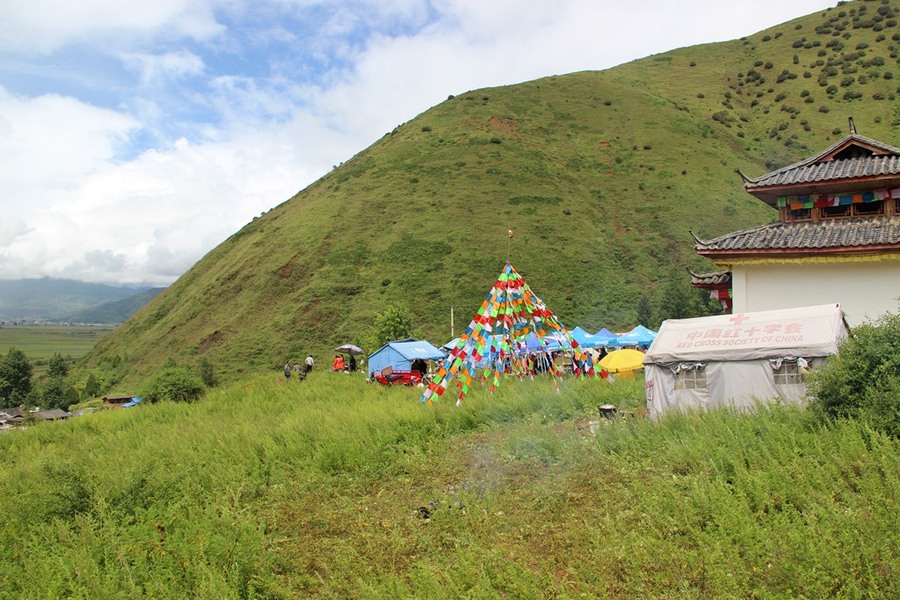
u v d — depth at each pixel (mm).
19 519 9602
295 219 84000
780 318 13352
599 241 72438
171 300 82312
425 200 81062
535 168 88312
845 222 15594
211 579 6461
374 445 12695
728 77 122062
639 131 99438
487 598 5910
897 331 9758
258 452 13406
